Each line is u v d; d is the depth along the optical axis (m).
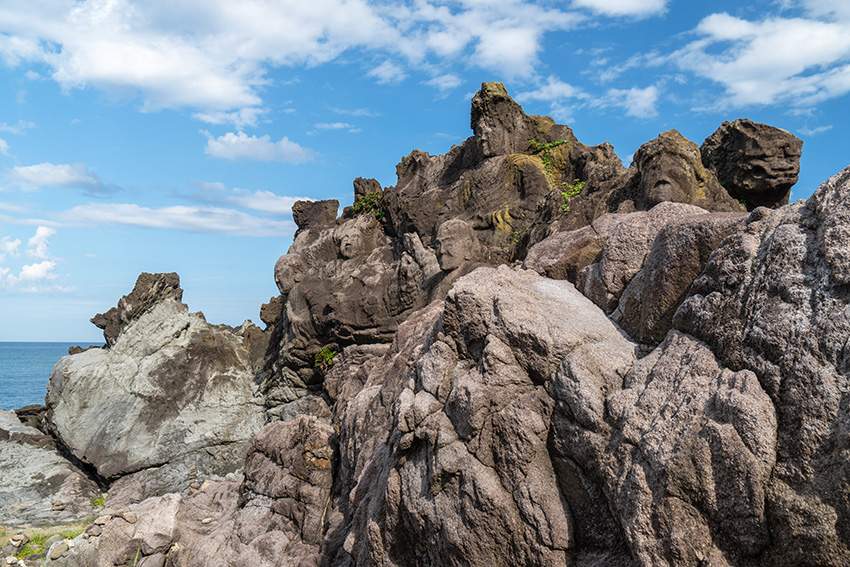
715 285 7.00
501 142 26.91
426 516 7.93
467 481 7.55
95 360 29.77
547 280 9.65
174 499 15.07
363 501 10.12
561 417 7.37
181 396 28.47
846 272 5.80
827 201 6.38
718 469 5.78
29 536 20.14
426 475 8.12
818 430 5.41
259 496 13.94
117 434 26.81
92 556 13.86
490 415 7.69
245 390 29.72
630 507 6.22
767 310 6.25
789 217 6.75
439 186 29.59
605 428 6.88
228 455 27.22
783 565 5.38
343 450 12.71
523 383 7.75
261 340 31.66
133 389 28.11
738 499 5.63
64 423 27.72
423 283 23.59
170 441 26.98
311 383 27.52
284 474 13.53
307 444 13.25
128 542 14.08
